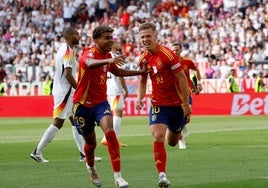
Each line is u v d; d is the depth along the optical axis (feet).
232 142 103.50
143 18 236.22
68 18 243.60
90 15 245.04
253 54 208.13
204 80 192.13
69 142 107.14
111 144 58.90
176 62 61.16
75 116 61.57
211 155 85.46
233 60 205.77
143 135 119.14
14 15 245.65
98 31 60.13
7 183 64.39
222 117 168.14
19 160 83.56
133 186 62.08
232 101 175.52
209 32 224.12
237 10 229.66
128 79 186.60
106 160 82.33
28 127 145.28
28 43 234.79
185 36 223.71
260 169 72.02
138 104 64.34
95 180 61.93
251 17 223.92
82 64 60.08
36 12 243.60
